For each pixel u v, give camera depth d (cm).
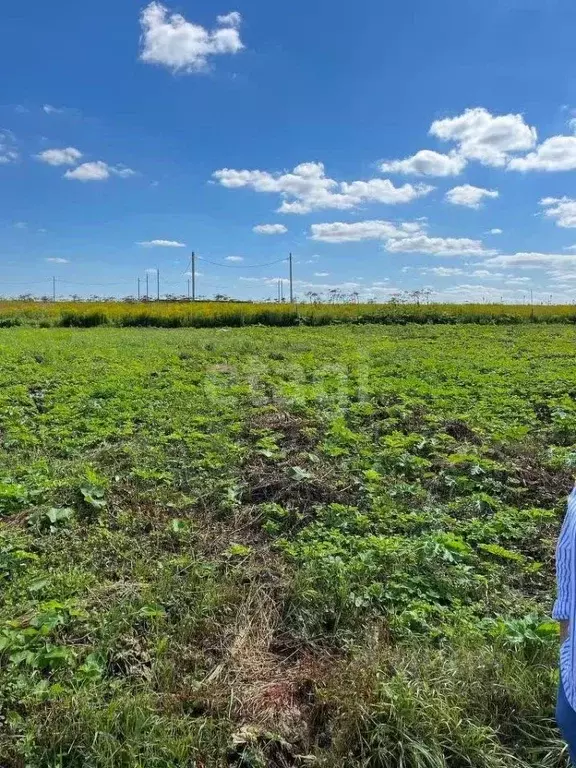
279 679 308
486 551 443
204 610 353
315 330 2528
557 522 500
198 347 1667
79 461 602
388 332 2369
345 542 441
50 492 511
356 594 370
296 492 533
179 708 283
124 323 2936
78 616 338
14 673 293
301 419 777
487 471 587
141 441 670
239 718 279
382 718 266
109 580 389
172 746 256
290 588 377
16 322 2847
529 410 842
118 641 324
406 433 738
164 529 466
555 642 312
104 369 1157
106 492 524
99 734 255
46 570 396
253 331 2452
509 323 2978
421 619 344
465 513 512
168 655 319
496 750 257
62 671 297
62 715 264
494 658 299
